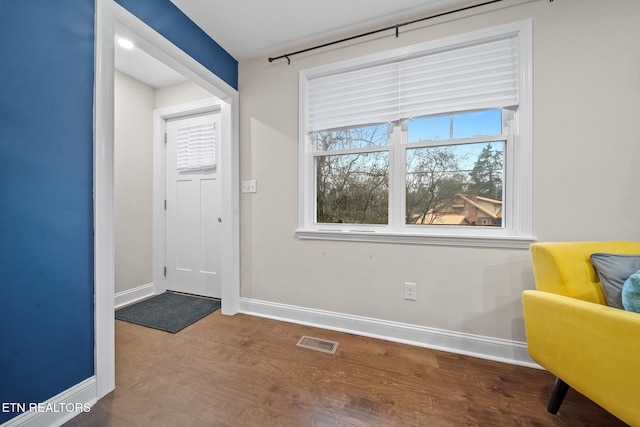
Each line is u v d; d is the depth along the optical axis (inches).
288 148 85.2
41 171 42.1
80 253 47.7
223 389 52.9
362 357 64.5
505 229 65.8
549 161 59.8
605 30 56.1
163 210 116.4
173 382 55.0
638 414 31.9
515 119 64.1
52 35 43.1
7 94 38.0
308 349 68.2
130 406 48.2
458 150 70.6
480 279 65.6
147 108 111.3
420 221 74.0
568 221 58.8
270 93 87.3
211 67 79.1
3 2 37.6
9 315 38.8
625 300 38.3
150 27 59.7
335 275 79.7
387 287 74.0
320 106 82.4
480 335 65.8
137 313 91.4
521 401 49.6
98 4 49.2
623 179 55.4
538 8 60.3
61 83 44.4
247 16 70.1
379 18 70.9
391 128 76.0
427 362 62.6
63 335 45.2
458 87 67.6
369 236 75.0
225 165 90.4
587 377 37.9
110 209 51.8
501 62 64.4
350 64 77.0
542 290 48.2
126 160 103.3
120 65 95.9
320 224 84.4
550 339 43.8
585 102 57.4
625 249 49.4
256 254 89.8
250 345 70.2
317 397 50.6
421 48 69.6
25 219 40.3
